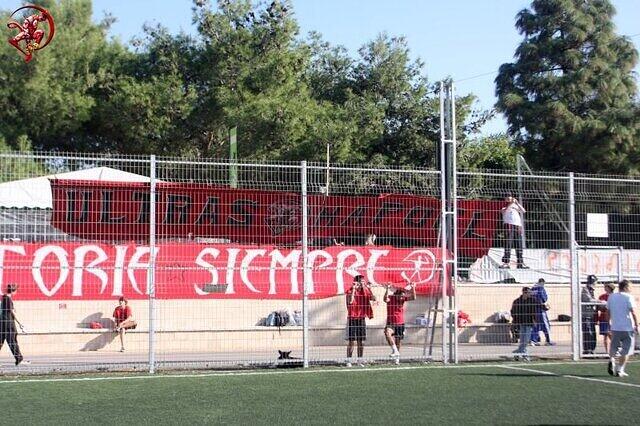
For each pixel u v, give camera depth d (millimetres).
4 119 43594
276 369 17859
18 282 18438
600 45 49562
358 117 47562
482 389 14891
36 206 20188
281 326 21875
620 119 47594
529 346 23469
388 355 20281
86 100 44719
